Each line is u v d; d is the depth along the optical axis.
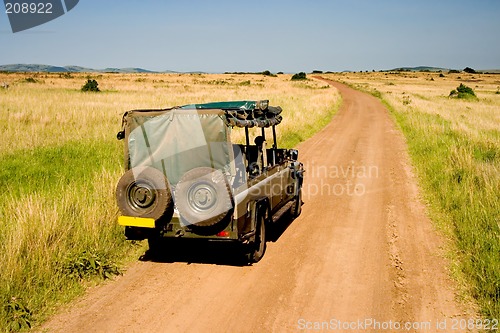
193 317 5.71
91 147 15.88
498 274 6.28
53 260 6.75
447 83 150.50
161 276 7.04
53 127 19.94
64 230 7.51
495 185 10.43
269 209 8.28
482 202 9.62
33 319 5.62
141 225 6.82
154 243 8.10
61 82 77.25
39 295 6.10
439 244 8.45
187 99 40.34
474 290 6.41
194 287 6.62
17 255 6.49
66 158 14.16
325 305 6.07
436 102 53.88
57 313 5.83
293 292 6.46
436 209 10.79
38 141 16.31
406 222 9.88
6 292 5.84
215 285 6.69
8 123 19.34
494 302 5.93
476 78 198.25
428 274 7.09
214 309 5.93
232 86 82.00
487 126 28.44
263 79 129.62
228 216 6.82
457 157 14.09
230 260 7.73
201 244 8.45
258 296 6.32
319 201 11.88
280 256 7.92
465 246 7.97
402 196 12.17
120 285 6.70
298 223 9.99
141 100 37.19
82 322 5.60
